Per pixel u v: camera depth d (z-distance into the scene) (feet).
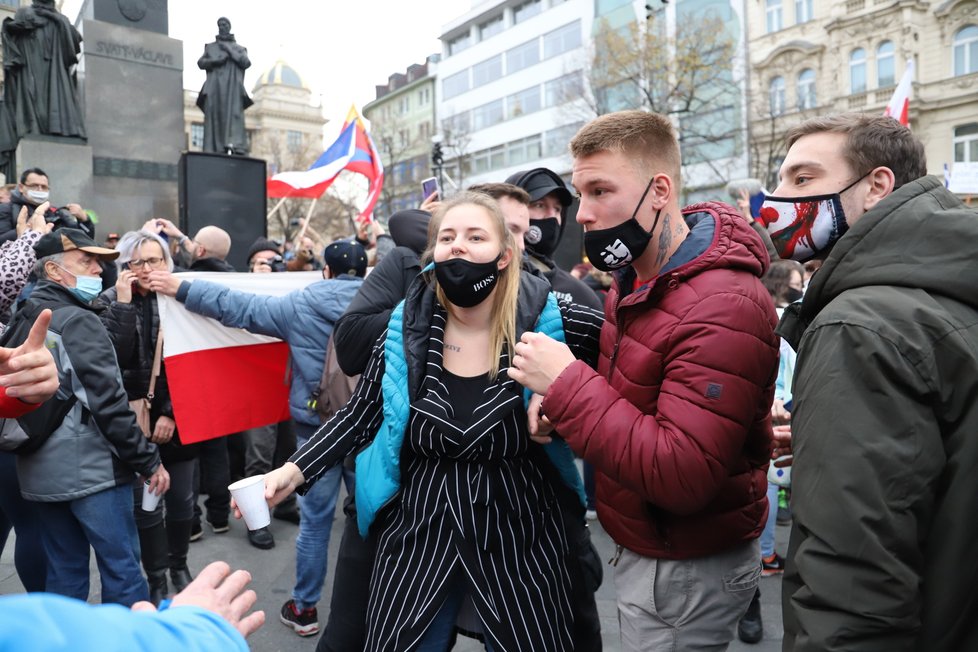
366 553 6.89
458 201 6.04
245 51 35.99
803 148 4.91
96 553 8.67
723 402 4.69
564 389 4.93
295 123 234.38
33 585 9.33
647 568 5.57
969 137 79.82
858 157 4.71
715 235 5.17
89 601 11.37
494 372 5.82
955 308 3.74
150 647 2.30
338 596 7.00
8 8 59.16
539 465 5.99
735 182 17.62
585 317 6.40
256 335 11.91
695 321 4.84
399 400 5.80
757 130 90.27
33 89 32.40
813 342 4.00
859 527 3.52
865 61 84.33
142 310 11.42
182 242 20.49
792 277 17.01
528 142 148.66
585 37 133.80
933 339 3.64
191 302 10.87
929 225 3.88
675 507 4.76
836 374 3.76
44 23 32.14
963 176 30.27
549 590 5.68
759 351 4.85
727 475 4.82
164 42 35.45
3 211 20.02
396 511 5.93
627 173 5.21
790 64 89.86
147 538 10.77
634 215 5.25
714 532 5.38
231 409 11.63
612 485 5.64
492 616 5.39
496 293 6.03
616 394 4.94
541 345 5.15
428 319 6.12
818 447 3.76
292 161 146.82
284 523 15.51
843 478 3.60
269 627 10.74
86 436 8.37
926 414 3.61
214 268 16.01
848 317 3.83
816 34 87.97
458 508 5.54
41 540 9.12
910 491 3.54
